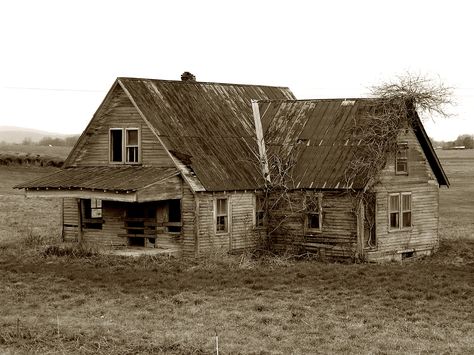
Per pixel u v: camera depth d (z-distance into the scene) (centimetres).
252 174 4141
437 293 3020
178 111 4203
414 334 2392
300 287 3138
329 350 2202
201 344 2230
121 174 4003
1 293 3002
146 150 4044
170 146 3941
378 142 4012
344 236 3931
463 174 10506
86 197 3878
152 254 3741
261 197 4144
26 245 4103
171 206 4069
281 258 3881
